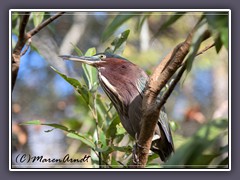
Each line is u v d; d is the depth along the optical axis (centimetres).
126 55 1720
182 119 1697
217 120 383
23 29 607
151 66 1719
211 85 1894
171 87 538
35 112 1653
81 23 1739
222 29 362
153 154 763
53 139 1373
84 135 706
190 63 390
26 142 1232
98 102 774
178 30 1792
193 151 371
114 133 708
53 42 1391
